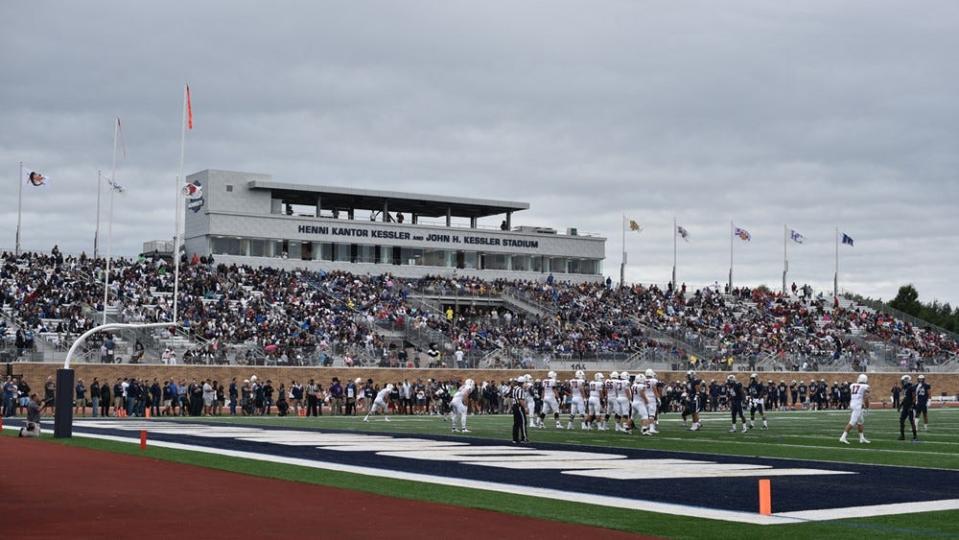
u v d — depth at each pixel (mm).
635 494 17531
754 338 82000
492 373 64625
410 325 69812
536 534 13172
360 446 28297
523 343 72188
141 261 72750
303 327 65875
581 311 83062
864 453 27422
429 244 89188
